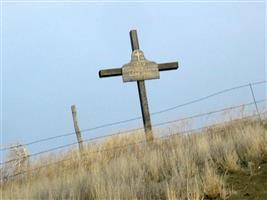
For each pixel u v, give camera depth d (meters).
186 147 10.66
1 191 10.09
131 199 7.63
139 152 11.66
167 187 7.62
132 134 13.58
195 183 7.81
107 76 13.78
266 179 8.16
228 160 8.97
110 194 7.70
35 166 12.89
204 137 11.29
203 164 9.39
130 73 13.81
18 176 12.52
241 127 11.71
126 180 8.70
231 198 7.59
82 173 9.90
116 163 10.30
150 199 7.80
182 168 8.78
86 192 8.50
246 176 8.47
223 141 10.62
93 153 12.60
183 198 7.48
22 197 9.05
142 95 13.83
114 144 13.09
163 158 9.98
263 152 9.41
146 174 9.17
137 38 14.02
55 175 11.34
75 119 13.72
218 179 8.09
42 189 9.38
